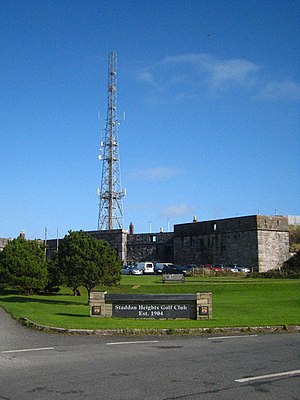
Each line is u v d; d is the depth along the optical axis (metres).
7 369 11.01
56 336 16.66
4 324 20.30
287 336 16.94
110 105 88.88
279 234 70.25
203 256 74.88
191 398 8.57
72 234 33.00
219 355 12.84
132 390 9.10
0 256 39.56
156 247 81.25
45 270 39.12
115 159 88.69
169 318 21.11
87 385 9.48
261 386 9.45
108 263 32.22
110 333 17.09
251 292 38.09
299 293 36.31
